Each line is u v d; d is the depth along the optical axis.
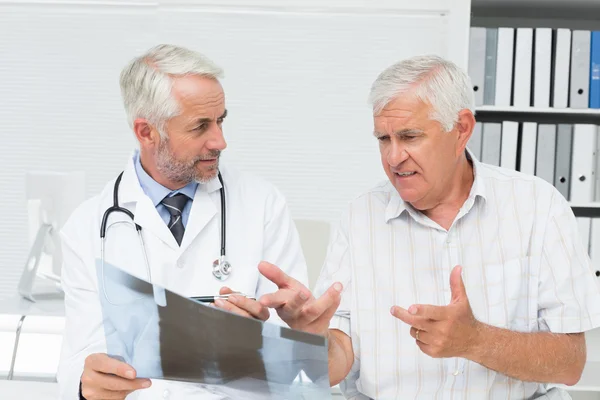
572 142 2.98
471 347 1.32
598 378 2.81
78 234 1.68
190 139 1.53
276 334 1.14
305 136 3.69
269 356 1.17
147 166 1.67
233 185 1.74
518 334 1.41
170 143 1.53
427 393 1.51
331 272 1.61
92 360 1.29
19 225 3.84
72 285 1.66
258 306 1.30
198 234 1.65
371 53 3.65
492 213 1.56
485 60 3.00
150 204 1.64
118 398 1.33
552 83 3.01
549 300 1.51
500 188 1.58
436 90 1.39
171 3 3.64
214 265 1.62
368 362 1.54
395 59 3.65
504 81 3.00
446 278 1.54
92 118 3.79
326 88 3.67
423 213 1.58
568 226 1.54
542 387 1.58
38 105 3.80
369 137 3.69
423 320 1.28
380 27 3.63
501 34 2.98
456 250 1.54
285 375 1.20
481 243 1.55
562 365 1.43
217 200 1.70
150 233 1.63
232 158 3.71
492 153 2.99
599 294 1.52
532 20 3.39
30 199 2.68
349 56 3.65
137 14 3.73
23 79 3.79
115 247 1.63
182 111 1.50
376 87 1.43
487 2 3.13
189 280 1.63
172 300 1.13
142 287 1.14
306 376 1.18
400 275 1.56
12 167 3.83
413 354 1.52
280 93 3.68
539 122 3.25
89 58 3.77
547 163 2.98
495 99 3.01
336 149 3.70
